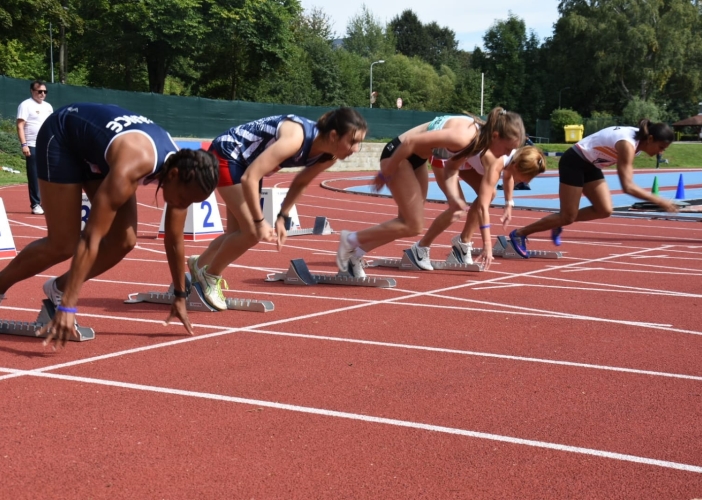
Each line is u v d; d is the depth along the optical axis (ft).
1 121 81.30
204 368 13.04
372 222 42.32
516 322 17.08
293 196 16.70
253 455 9.41
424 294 20.25
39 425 10.28
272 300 19.19
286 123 15.90
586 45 189.47
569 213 26.66
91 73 148.97
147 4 123.75
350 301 19.13
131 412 10.85
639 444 10.00
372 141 122.01
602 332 16.28
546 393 12.07
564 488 8.63
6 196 50.80
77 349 14.11
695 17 187.21
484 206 20.56
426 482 8.73
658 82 187.42
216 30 131.13
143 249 28.43
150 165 12.44
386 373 12.96
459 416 10.93
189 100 101.09
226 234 17.75
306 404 11.31
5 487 8.39
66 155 13.16
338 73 191.62
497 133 18.31
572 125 160.04
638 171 118.01
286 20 139.23
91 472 8.83
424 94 234.38
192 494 8.30
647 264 26.50
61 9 100.73
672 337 15.96
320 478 8.77
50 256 13.92
